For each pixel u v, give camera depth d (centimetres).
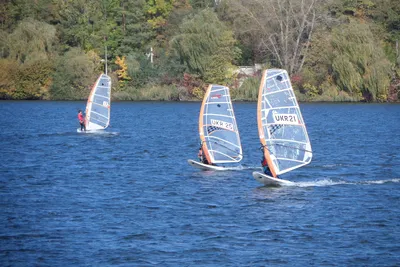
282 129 11619
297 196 11081
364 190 11619
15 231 9025
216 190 11644
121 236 8819
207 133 13800
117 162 15138
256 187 11862
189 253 8162
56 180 12750
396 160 15275
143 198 11050
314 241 8600
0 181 12612
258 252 8194
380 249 8288
